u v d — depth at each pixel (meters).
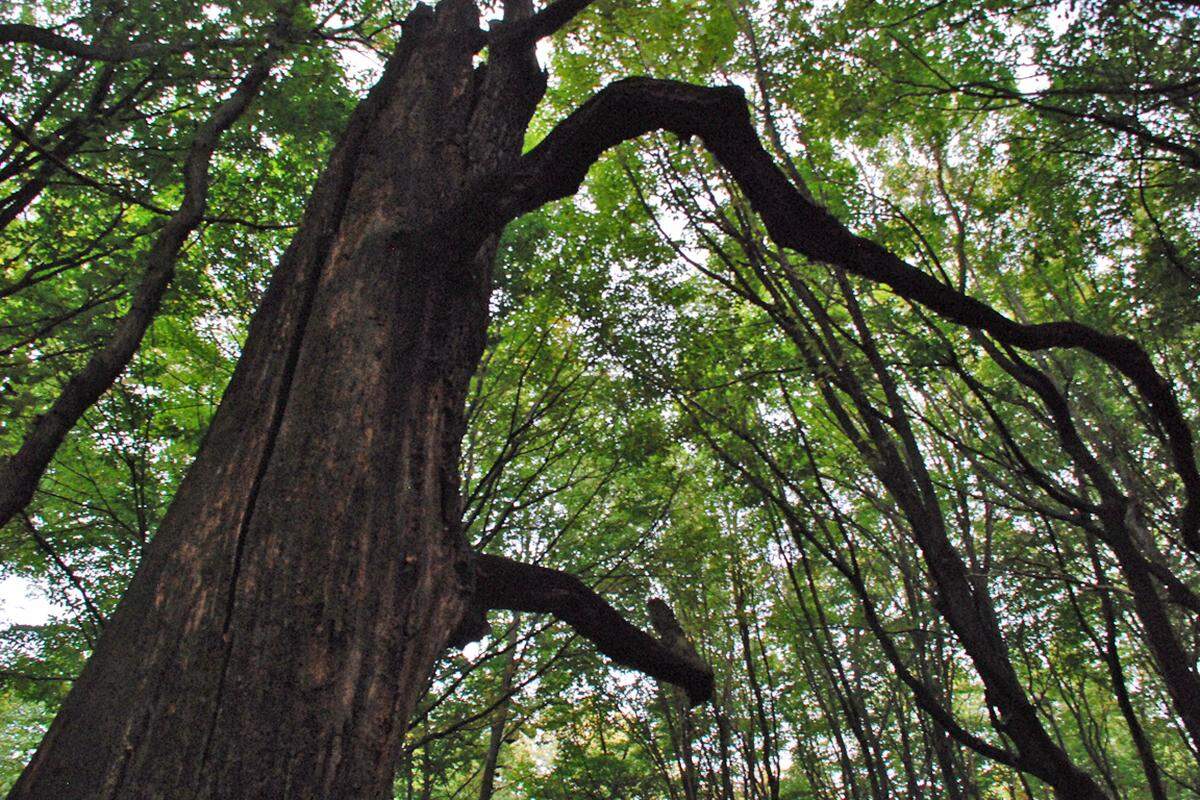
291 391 1.54
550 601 1.94
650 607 2.27
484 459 9.05
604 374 8.42
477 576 1.82
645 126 1.84
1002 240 7.86
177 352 7.12
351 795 1.14
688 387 7.39
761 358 7.68
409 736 9.84
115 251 3.80
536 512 9.70
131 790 1.02
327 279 1.76
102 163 4.04
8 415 2.62
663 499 9.91
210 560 1.28
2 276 4.21
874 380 7.18
